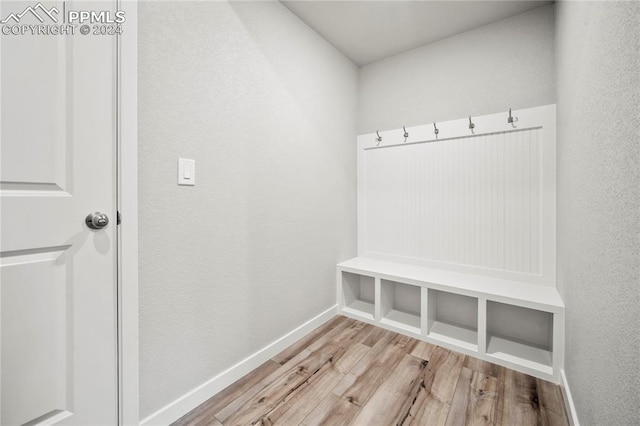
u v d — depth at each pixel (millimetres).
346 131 2473
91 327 1031
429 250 2271
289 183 1879
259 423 1247
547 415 1277
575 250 1227
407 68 2365
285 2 1788
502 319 1997
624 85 701
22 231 890
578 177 1167
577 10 1166
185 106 1287
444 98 2189
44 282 941
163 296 1233
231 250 1516
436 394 1422
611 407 773
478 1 1783
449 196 2172
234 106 1506
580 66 1122
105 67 1041
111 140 1062
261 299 1700
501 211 1968
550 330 1810
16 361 897
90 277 1025
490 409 1315
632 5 654
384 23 2006
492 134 1998
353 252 2602
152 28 1167
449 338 1928
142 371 1173
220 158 1443
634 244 649
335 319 2318
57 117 950
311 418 1271
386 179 2482
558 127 1678
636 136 640
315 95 2096
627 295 683
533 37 1853
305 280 2049
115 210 1077
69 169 975
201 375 1384
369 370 1625
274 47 1742
